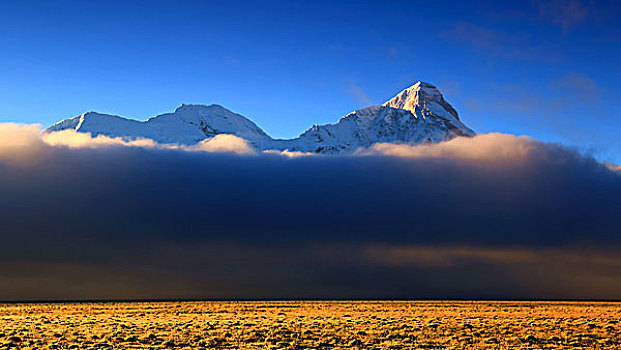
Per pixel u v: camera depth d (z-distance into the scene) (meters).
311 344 63.84
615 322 89.12
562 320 92.31
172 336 68.25
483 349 61.69
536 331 75.62
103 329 73.75
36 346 59.84
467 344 64.75
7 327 74.31
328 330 74.56
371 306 148.75
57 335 67.31
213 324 80.94
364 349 61.19
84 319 91.00
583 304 178.00
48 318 93.06
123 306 144.12
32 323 81.38
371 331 73.69
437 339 67.81
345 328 76.75
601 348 63.59
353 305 156.25
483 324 83.44
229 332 71.88
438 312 116.62
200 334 70.00
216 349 60.56
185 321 87.00
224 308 130.62
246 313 110.88
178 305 152.75
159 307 135.38
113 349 59.28
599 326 81.69
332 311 119.69
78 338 65.56
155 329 74.62
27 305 159.00
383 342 65.56
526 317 100.25
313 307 140.12
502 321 89.25
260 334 70.50
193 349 60.28
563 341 67.69
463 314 108.69
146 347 60.91
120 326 77.56
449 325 80.88
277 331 73.06
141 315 103.94
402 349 61.22
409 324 82.06
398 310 125.38
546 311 123.81
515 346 64.00
